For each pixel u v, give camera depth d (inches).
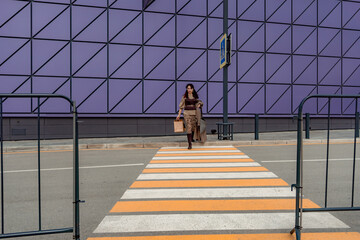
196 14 480.4
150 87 467.8
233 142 347.6
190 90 307.6
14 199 138.5
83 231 99.3
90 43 441.4
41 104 422.9
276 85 523.5
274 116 519.8
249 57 507.5
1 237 85.1
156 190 149.6
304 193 143.0
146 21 461.1
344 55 557.9
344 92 562.3
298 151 93.8
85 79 440.8
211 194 141.3
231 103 502.0
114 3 446.6
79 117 437.1
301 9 530.3
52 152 302.4
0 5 405.4
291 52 529.0
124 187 157.2
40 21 420.2
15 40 412.5
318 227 100.7
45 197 141.9
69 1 429.4
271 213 114.7
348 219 108.3
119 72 454.0
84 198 137.3
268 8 512.7
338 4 550.0
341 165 214.1
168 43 471.5
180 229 99.8
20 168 214.2
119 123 455.5
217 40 492.1
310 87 542.6
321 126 547.8
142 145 341.7
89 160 246.7
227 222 105.6
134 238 93.3
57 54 429.1
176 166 214.8
